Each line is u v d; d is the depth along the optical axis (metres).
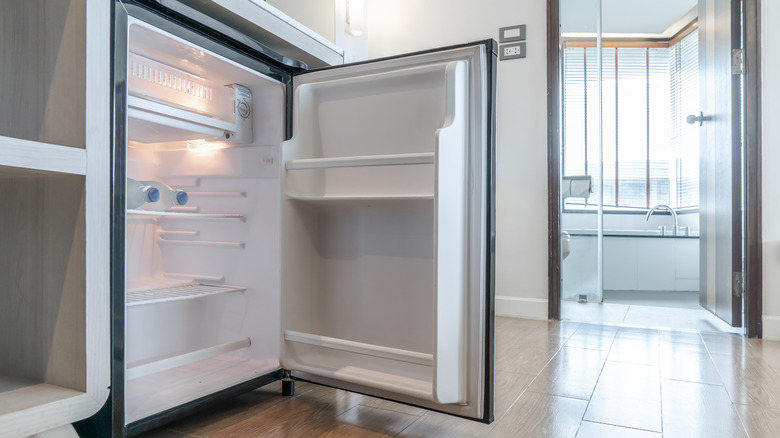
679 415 1.26
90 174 0.92
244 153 1.47
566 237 2.63
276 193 1.41
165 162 1.61
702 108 2.69
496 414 1.27
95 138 0.93
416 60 1.20
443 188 1.06
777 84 2.17
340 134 1.35
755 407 1.32
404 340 1.28
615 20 4.93
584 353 1.90
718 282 2.47
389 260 1.31
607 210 4.89
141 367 1.09
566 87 2.64
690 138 4.65
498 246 2.67
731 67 2.28
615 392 1.44
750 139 2.20
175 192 1.33
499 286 2.67
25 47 0.98
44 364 0.98
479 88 1.11
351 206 1.35
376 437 1.13
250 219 1.46
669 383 1.53
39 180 0.97
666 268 4.23
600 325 2.44
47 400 0.88
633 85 4.96
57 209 0.95
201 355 1.26
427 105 1.21
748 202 2.21
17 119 1.00
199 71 1.27
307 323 1.38
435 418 1.25
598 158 2.63
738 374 1.63
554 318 2.55
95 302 0.93
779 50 2.17
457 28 2.76
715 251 2.52
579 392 1.44
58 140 0.94
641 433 1.15
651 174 4.90
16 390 0.93
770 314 2.18
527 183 2.61
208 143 1.47
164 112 1.16
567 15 2.62
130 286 1.43
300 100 1.33
